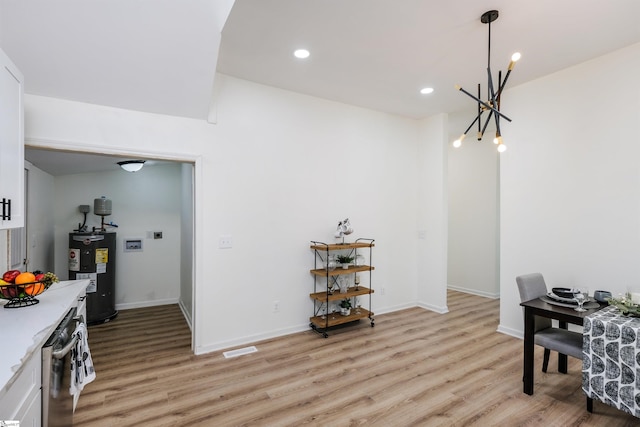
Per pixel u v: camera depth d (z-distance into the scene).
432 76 3.43
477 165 5.82
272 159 3.66
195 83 2.73
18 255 3.20
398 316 4.46
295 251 3.82
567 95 3.31
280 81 3.54
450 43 2.78
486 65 3.20
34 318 1.76
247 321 3.51
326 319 3.72
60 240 4.49
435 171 4.73
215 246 3.32
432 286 4.74
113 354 3.23
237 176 3.44
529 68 3.29
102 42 2.18
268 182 3.64
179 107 3.01
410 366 2.98
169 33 2.20
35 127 2.55
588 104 3.16
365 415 2.26
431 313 4.61
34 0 1.83
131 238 4.91
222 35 2.65
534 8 2.30
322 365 3.00
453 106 4.35
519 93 3.71
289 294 3.78
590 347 2.16
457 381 2.72
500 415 2.27
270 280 3.65
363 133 4.39
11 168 1.83
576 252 3.26
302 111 3.88
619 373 2.02
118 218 4.83
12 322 1.70
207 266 3.28
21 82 1.96
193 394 2.52
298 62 3.11
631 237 2.91
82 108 2.73
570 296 2.71
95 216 4.68
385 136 4.61
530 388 2.51
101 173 4.73
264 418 2.23
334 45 2.81
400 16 2.39
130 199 4.91
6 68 1.76
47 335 1.56
